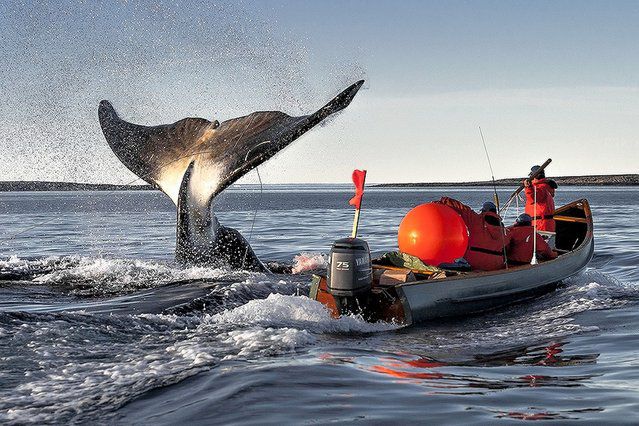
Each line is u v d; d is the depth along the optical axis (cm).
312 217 3769
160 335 800
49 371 662
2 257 1623
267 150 1079
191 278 1150
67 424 545
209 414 573
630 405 615
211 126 1184
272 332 827
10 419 551
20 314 826
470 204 7194
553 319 1003
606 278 1367
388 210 4800
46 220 3475
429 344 856
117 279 1164
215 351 743
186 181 1135
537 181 1540
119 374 660
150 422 554
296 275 1213
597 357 789
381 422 570
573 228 1560
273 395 622
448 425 567
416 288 977
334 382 670
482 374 719
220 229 1188
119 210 5094
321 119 1035
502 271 1093
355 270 951
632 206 5503
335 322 939
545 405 617
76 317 837
